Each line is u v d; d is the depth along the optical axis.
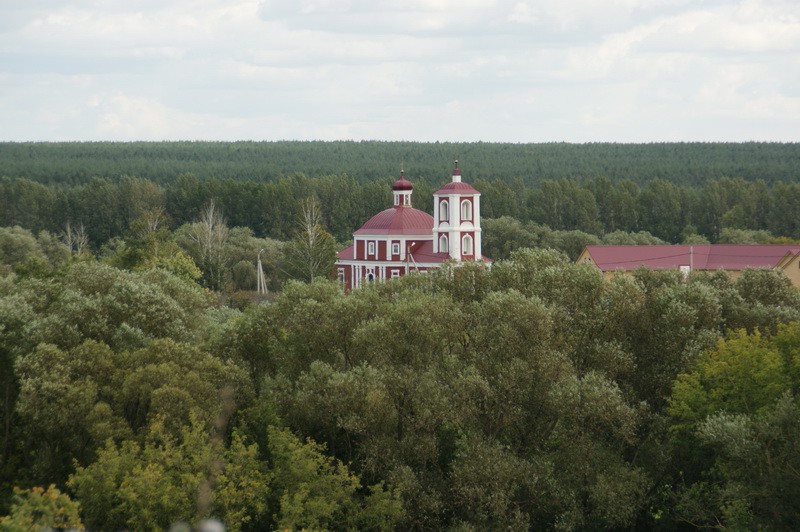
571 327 65.38
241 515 52.59
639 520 61.84
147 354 59.94
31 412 56.31
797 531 49.53
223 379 60.88
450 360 62.03
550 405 60.38
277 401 61.22
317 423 61.47
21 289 70.44
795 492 49.12
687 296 66.00
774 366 55.84
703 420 56.72
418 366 62.50
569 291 66.69
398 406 61.09
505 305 62.62
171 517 50.88
